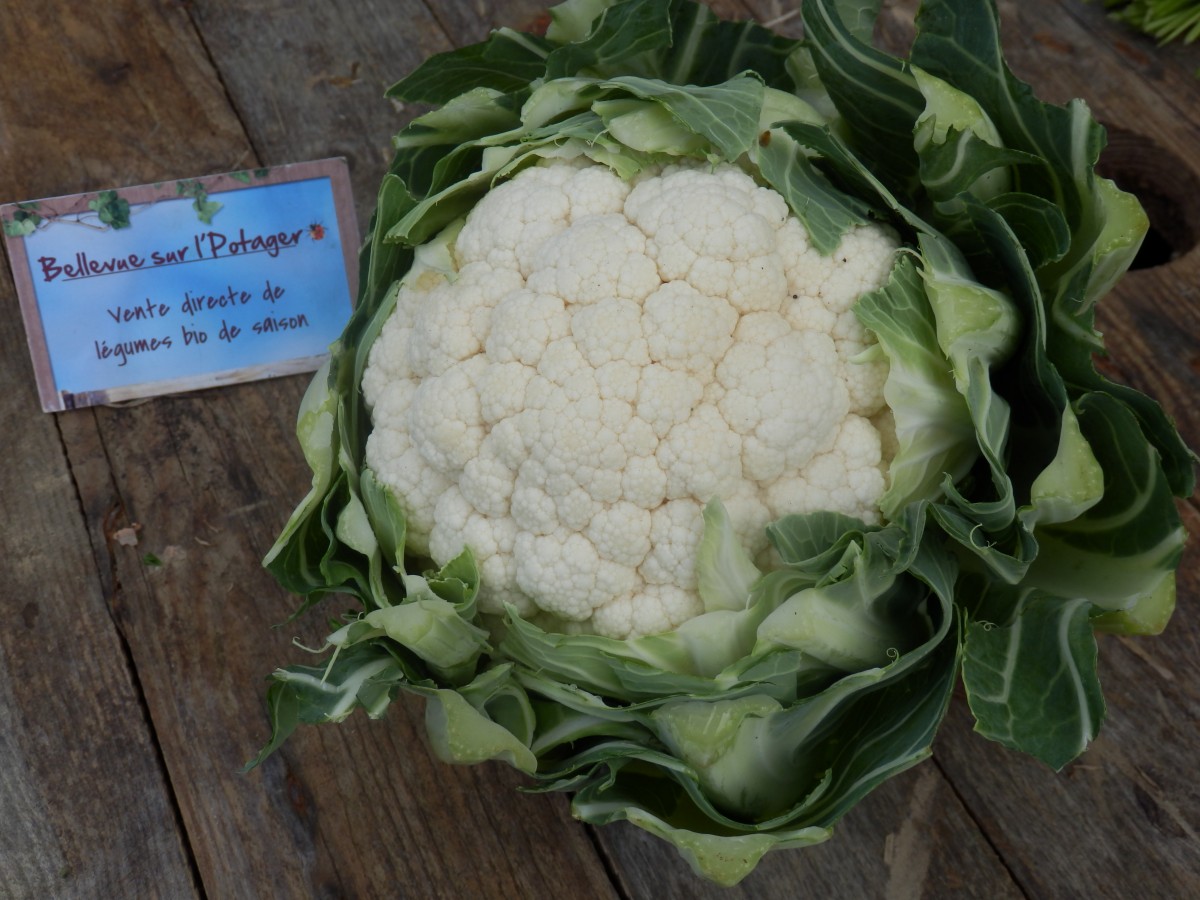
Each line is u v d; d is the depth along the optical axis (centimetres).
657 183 31
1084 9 40
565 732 32
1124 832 34
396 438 31
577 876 35
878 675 29
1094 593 31
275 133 40
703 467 29
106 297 38
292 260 39
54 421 38
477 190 33
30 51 40
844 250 30
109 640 37
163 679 36
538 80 33
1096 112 39
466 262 32
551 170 32
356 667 31
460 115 33
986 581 32
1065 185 31
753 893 34
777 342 30
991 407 29
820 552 30
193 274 38
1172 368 37
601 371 29
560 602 30
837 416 30
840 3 33
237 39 40
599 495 30
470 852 35
